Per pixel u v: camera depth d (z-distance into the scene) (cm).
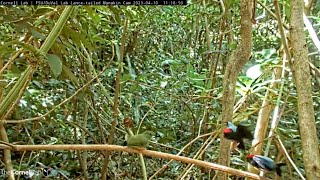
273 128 192
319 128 252
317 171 101
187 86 328
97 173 296
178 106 341
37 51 126
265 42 356
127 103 312
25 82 135
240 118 211
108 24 315
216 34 347
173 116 339
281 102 215
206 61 392
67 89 275
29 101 245
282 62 214
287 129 235
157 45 468
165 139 295
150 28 439
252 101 248
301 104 105
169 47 471
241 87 215
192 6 353
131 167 296
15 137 269
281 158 214
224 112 148
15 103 138
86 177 272
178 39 461
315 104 273
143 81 329
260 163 116
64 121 270
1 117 141
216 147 265
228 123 119
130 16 225
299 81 107
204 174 261
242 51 147
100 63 333
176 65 362
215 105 278
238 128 116
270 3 290
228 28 319
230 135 116
